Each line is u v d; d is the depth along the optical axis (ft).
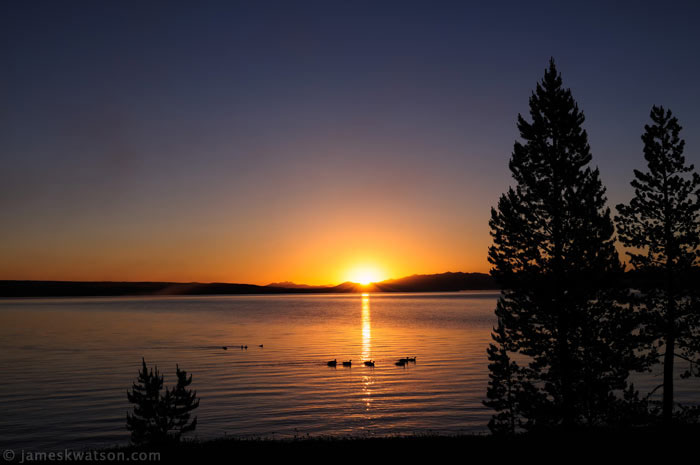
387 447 91.76
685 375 105.50
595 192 107.55
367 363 285.84
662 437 90.68
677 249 102.89
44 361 303.48
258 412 178.70
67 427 156.46
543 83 113.29
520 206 111.24
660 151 107.86
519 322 110.83
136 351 355.77
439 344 393.70
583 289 104.53
